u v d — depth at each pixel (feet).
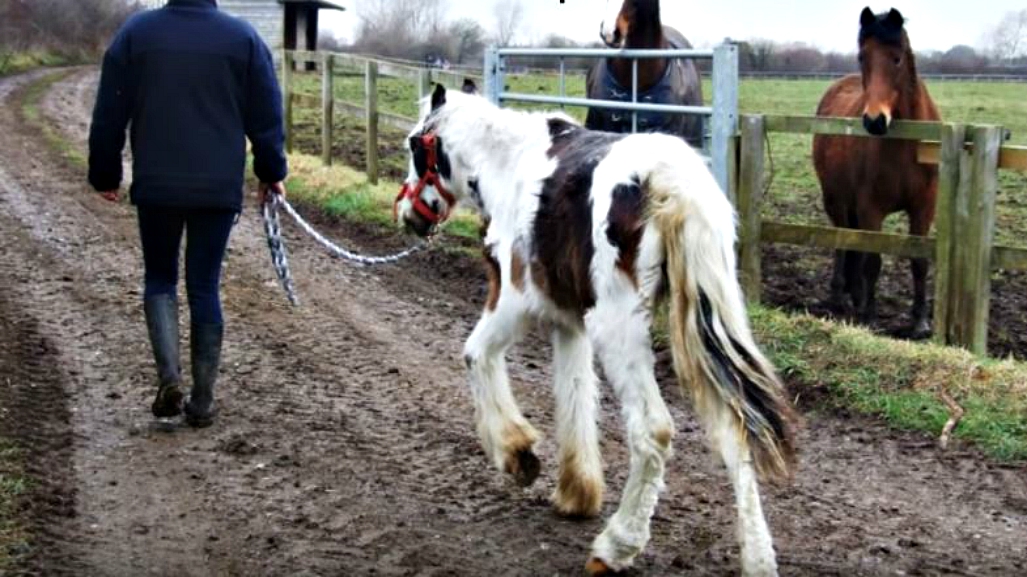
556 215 14.44
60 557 14.25
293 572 14.16
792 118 27.12
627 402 13.62
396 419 20.21
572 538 15.49
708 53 28.58
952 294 24.68
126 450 18.16
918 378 21.98
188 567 14.24
